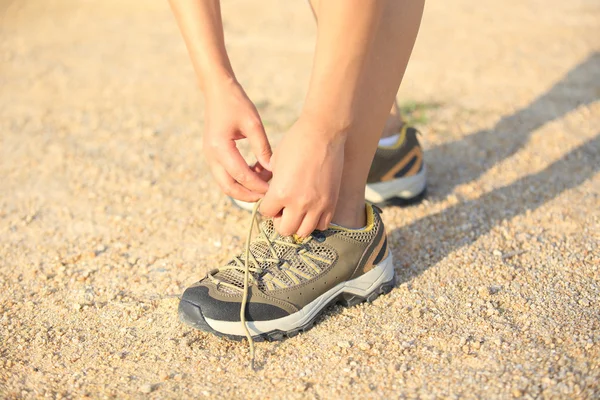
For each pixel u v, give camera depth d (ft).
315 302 5.57
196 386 5.03
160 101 11.27
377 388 4.88
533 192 7.86
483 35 13.98
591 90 10.87
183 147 9.60
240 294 5.40
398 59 5.30
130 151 9.51
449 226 7.22
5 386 5.10
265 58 13.07
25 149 9.62
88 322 5.91
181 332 5.70
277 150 5.04
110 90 11.82
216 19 5.76
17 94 11.79
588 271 6.26
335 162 4.98
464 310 5.77
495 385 4.79
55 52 13.97
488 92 10.98
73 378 5.19
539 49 12.99
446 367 5.05
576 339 5.23
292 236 5.60
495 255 6.60
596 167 8.38
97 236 7.41
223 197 8.18
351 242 5.64
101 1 17.76
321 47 4.75
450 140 9.36
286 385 4.98
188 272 6.65
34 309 6.13
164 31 15.17
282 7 16.49
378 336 5.49
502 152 8.93
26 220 7.77
